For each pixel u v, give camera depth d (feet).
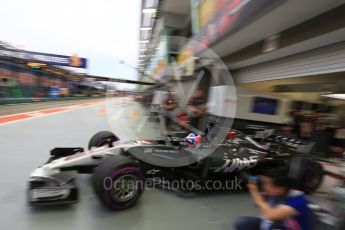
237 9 12.49
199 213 7.64
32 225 6.15
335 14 10.46
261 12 10.71
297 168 9.55
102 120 26.40
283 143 12.98
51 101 52.42
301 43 13.08
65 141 15.47
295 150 11.59
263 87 26.00
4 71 38.91
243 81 23.47
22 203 7.17
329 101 25.31
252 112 21.75
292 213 4.67
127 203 7.21
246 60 19.39
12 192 7.79
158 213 7.37
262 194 5.58
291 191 5.00
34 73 48.14
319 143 15.74
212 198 8.87
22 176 9.11
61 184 7.08
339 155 15.42
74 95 60.95
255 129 19.03
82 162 7.92
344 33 10.96
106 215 6.94
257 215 7.79
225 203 8.54
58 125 21.61
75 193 7.10
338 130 17.74
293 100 23.56
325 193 9.90
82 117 28.19
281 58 17.60
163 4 26.11
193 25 19.86
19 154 11.85
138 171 7.27
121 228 6.37
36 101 46.83
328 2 9.95
